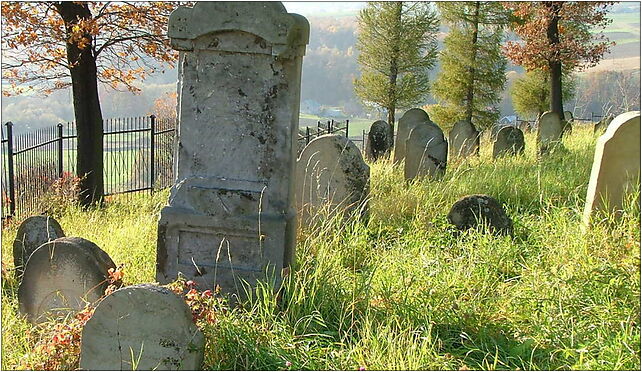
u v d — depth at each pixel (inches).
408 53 1138.7
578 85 1245.7
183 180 255.4
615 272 235.5
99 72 563.8
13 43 489.4
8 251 340.2
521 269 271.4
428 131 481.4
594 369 191.5
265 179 249.8
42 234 294.4
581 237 270.8
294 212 258.2
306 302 227.9
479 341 215.5
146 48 520.4
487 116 1205.1
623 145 296.8
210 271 252.2
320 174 354.0
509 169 470.9
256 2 241.3
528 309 229.0
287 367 193.6
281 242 247.3
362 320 219.1
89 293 233.9
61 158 518.6
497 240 295.0
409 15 1148.5
